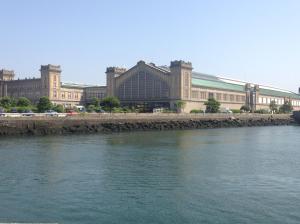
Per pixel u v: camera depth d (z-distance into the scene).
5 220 29.03
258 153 64.69
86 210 31.47
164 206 32.62
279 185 40.19
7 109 137.38
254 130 138.38
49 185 39.16
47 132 97.62
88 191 37.09
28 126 94.19
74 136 93.94
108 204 33.06
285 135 109.69
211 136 101.50
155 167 49.41
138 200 34.31
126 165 50.56
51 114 107.50
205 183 40.81
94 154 59.84
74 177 42.84
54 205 32.62
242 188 38.72
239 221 29.08
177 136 99.50
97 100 180.75
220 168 49.38
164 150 66.56
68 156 57.28
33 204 32.84
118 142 79.19
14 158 54.41
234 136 103.19
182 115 148.88
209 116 162.88
